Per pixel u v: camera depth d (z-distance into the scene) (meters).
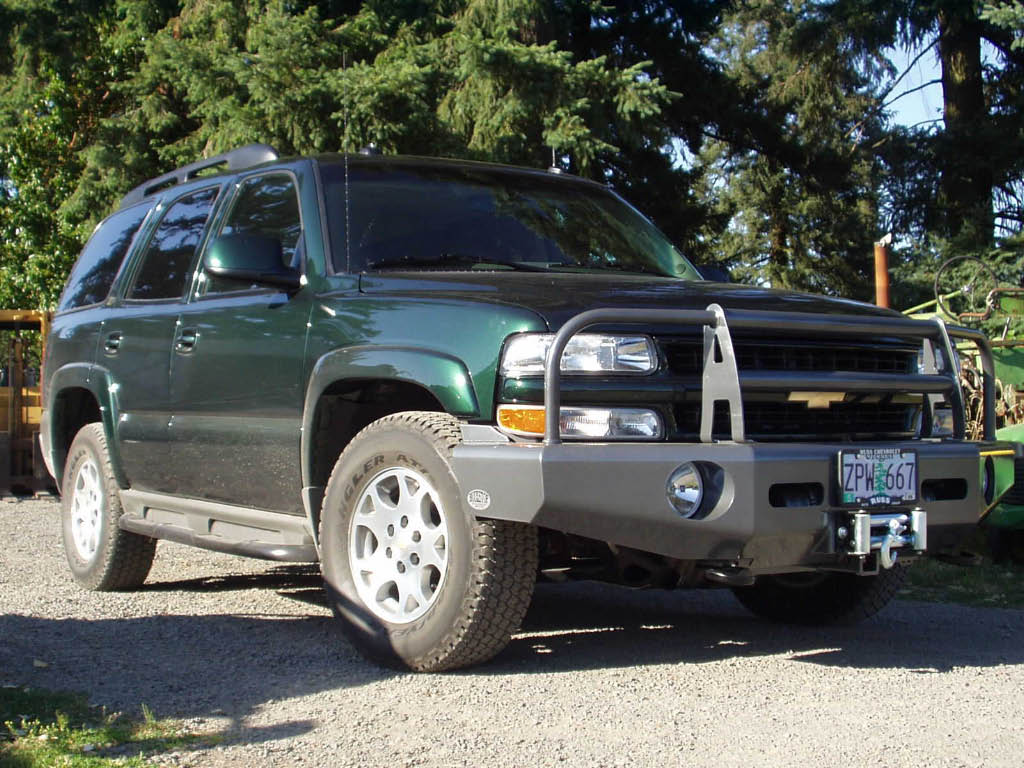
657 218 20.36
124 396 5.95
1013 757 3.37
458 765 3.26
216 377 5.25
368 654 4.39
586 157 13.55
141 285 6.11
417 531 4.26
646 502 3.85
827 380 4.18
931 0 22.36
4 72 17.92
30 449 13.02
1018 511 7.07
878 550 4.18
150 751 3.34
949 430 4.66
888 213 25.17
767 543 4.00
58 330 6.77
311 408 4.67
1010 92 24.47
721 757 3.35
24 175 22.78
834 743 3.48
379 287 4.62
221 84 13.83
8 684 4.08
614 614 5.68
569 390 3.91
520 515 3.83
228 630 5.09
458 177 5.52
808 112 24.86
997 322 9.45
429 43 14.06
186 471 5.50
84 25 17.45
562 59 13.55
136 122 16.69
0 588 6.26
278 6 13.91
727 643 4.96
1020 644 4.98
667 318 3.96
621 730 3.60
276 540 4.98
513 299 4.16
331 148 13.11
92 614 5.48
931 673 4.39
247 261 4.78
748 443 3.97
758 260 33.38
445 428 4.15
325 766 3.25
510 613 4.09
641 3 20.08
